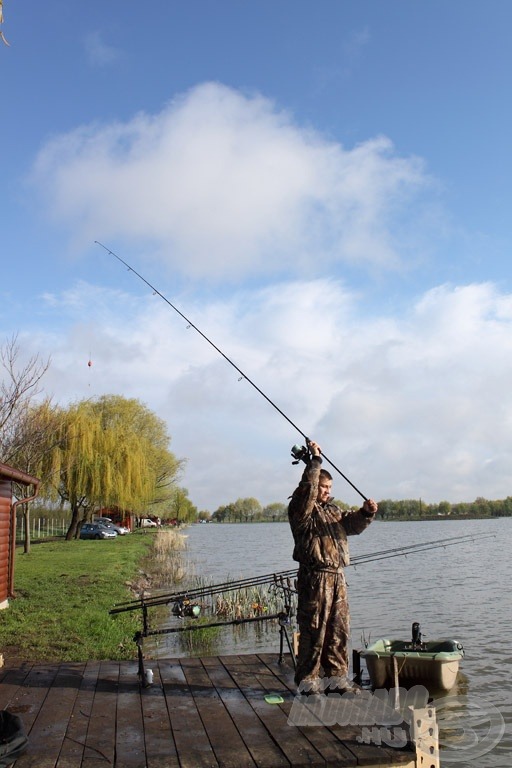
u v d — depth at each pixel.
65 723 5.01
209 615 15.71
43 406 31.30
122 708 5.36
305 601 5.37
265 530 102.25
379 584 23.45
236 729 4.83
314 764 4.23
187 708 5.34
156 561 30.92
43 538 44.41
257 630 13.73
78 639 10.65
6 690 5.92
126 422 50.03
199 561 35.38
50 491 37.03
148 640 12.38
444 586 22.81
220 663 6.81
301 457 5.67
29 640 10.42
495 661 11.99
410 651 9.24
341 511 5.66
